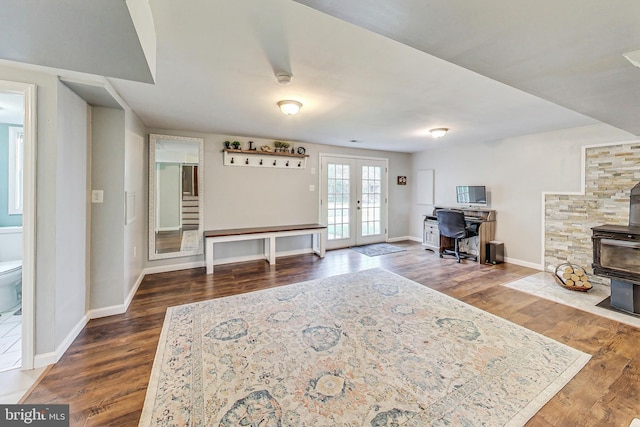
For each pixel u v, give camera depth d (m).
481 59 1.42
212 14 1.37
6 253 2.99
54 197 1.86
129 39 1.17
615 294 2.76
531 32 1.16
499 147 4.63
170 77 2.14
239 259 4.55
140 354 1.99
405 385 1.67
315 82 2.23
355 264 4.43
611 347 2.08
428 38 1.22
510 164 4.47
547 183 4.01
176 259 4.05
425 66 1.95
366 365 1.86
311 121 3.50
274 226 4.82
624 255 2.79
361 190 5.90
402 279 3.68
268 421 1.41
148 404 1.53
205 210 4.24
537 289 3.31
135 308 2.75
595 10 0.99
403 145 5.37
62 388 1.64
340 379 1.73
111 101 2.38
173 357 1.95
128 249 2.85
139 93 2.46
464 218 4.52
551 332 2.30
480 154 4.94
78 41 1.18
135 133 3.15
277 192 4.86
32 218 1.80
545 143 4.03
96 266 2.54
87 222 2.44
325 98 2.61
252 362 1.89
